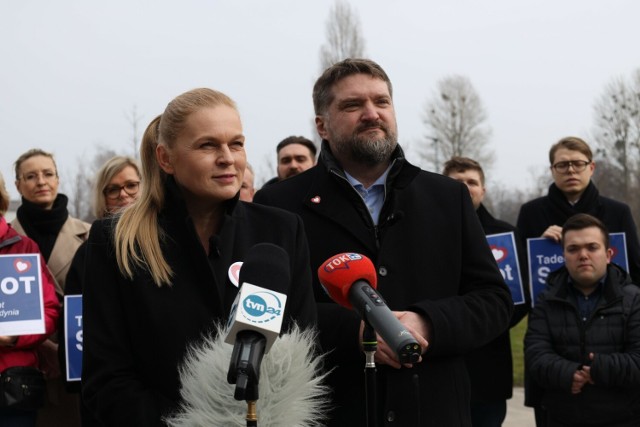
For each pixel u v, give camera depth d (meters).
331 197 3.56
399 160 3.56
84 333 2.68
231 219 2.82
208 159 2.66
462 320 3.24
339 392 3.36
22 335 4.83
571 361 5.10
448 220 3.57
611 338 5.07
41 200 5.78
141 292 2.64
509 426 7.89
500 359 5.41
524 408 8.70
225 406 2.26
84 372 2.66
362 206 3.54
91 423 3.91
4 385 4.77
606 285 5.17
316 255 3.51
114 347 2.63
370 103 3.51
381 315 2.37
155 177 2.81
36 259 4.95
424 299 3.44
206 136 2.65
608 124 42.53
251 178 6.88
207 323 2.63
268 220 2.94
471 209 3.67
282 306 2.15
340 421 3.34
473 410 5.45
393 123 3.56
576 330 5.16
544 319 5.34
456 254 3.53
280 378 2.29
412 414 3.28
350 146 3.52
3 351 4.84
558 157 6.24
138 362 2.66
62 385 5.31
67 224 5.84
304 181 3.72
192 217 2.80
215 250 2.74
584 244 5.16
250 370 2.01
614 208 6.19
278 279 2.20
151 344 2.62
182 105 2.70
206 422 2.26
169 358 2.59
